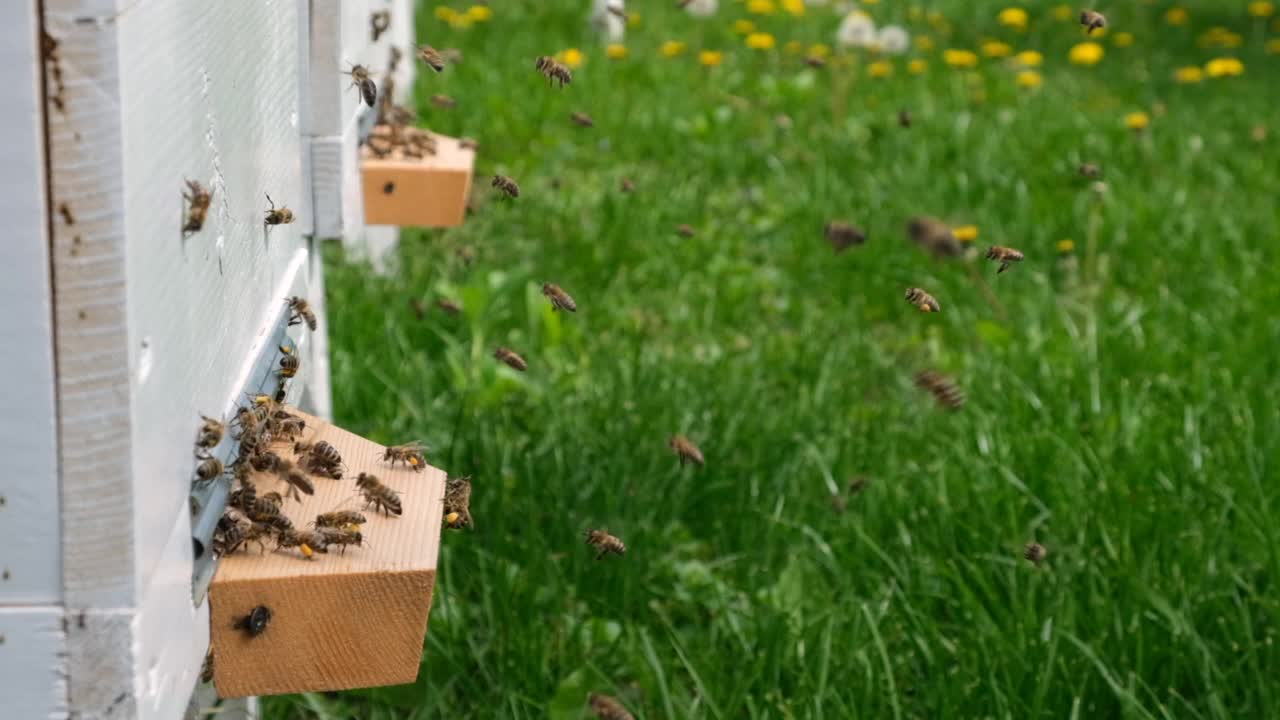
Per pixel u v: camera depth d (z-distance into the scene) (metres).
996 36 16.12
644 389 5.70
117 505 1.81
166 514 2.00
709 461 5.08
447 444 5.27
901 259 7.98
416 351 6.34
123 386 1.78
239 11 2.58
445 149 5.56
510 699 3.75
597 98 11.62
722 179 9.91
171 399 2.03
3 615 1.83
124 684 1.86
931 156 10.16
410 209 5.22
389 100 5.64
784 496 4.99
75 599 1.83
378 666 2.42
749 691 3.84
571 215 8.48
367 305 6.51
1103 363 6.16
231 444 2.52
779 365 6.45
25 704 1.85
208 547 2.32
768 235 8.62
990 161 9.86
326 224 3.80
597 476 4.89
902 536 4.58
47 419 1.77
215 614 2.34
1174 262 8.02
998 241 8.35
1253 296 7.23
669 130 10.80
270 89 3.00
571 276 7.58
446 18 14.50
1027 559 4.28
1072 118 11.35
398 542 2.50
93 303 1.75
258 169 2.83
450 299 6.56
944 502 4.70
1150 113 12.05
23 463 1.79
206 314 2.29
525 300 7.04
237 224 2.59
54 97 1.69
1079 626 4.03
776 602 4.35
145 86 1.83
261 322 2.93
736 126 11.03
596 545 4.04
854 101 12.07
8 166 1.70
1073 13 17.39
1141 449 5.13
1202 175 10.09
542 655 3.93
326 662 2.39
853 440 5.35
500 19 15.26
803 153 10.27
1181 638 3.88
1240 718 3.71
